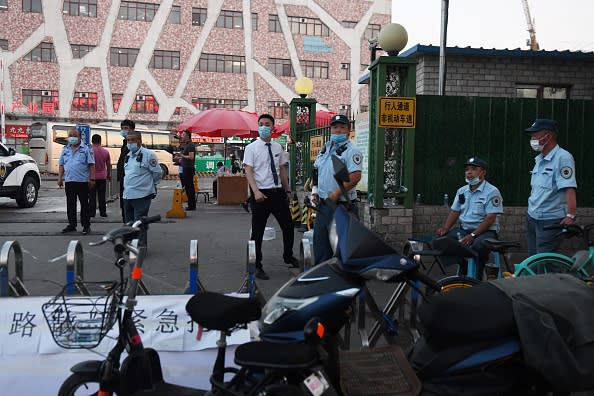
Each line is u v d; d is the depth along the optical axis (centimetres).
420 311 323
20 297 418
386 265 295
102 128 3634
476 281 482
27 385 401
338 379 317
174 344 423
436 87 1199
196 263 466
